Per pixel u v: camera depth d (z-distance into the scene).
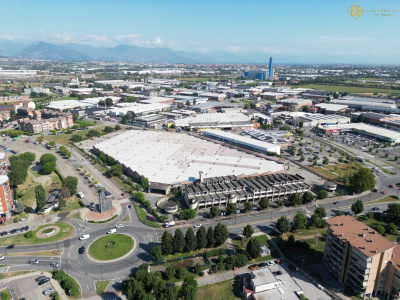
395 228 155.62
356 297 114.44
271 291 113.06
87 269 128.62
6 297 110.56
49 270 127.94
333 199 197.62
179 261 134.50
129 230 158.62
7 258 135.25
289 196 190.00
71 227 160.50
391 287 111.12
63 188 182.25
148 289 114.81
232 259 129.62
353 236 118.69
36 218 169.50
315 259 137.62
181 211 168.25
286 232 157.38
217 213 169.25
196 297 114.00
